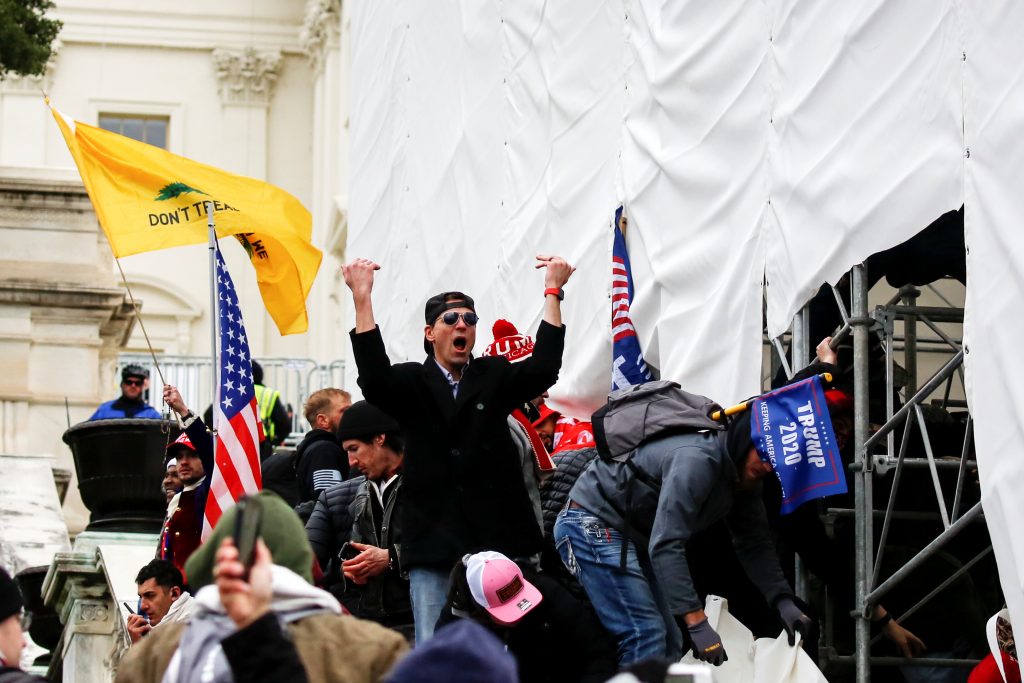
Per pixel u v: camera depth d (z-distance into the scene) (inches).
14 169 695.1
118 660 400.5
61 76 1226.0
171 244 382.9
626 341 358.6
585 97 394.9
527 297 418.0
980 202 249.3
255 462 354.6
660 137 356.8
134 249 379.9
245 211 389.4
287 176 1238.9
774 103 312.8
